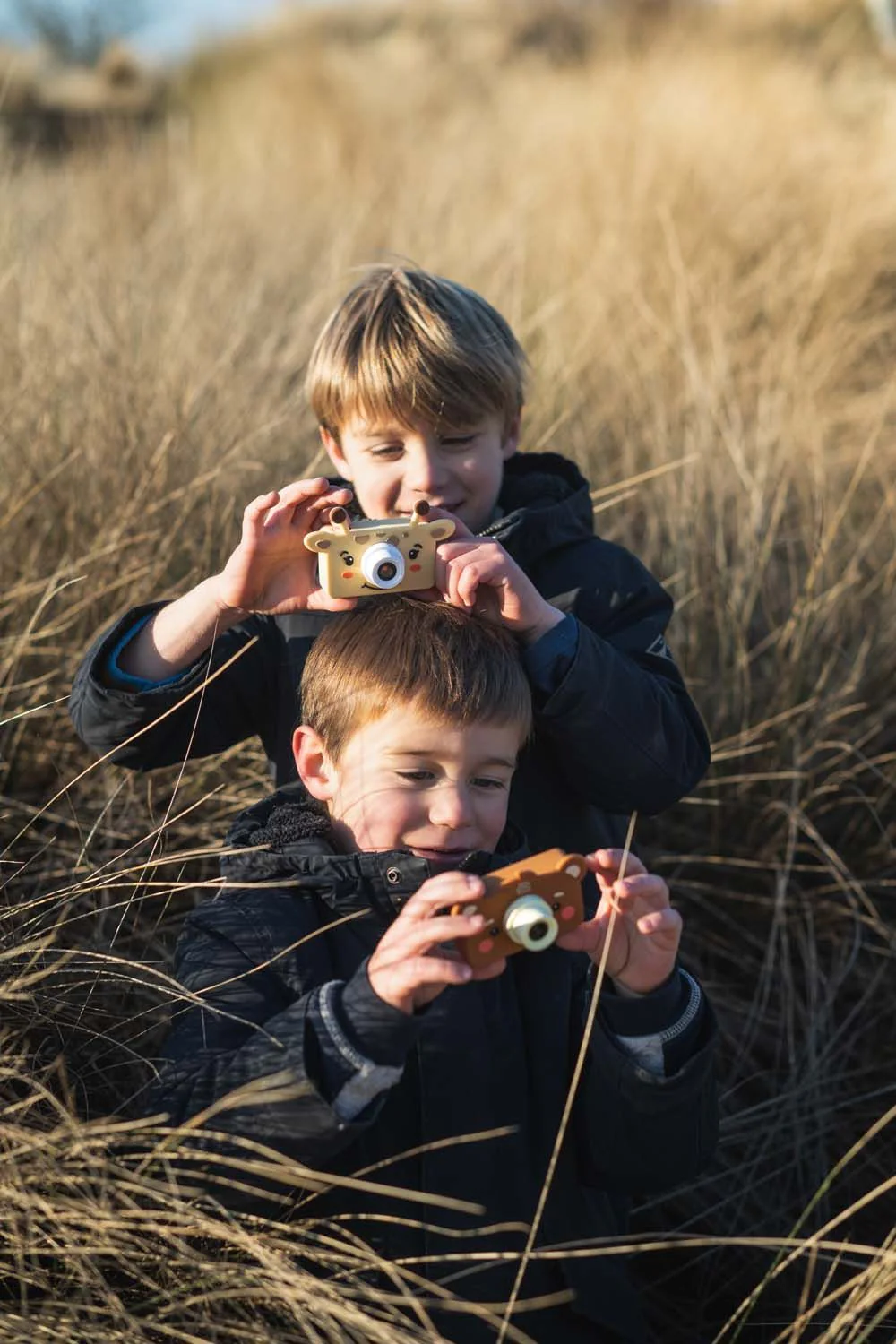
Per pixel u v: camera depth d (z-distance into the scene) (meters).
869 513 3.29
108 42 14.52
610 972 1.53
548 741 1.86
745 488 2.98
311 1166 1.48
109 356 3.04
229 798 2.23
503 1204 1.55
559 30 12.52
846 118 6.57
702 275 4.42
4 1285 1.50
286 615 1.97
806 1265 1.97
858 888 2.33
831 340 4.23
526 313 3.96
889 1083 2.27
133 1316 1.40
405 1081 1.56
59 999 1.71
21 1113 1.54
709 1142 1.64
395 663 1.58
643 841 2.54
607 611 1.94
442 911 1.38
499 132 6.61
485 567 1.65
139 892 2.11
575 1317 1.56
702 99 6.33
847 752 2.53
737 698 2.59
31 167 5.65
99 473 2.65
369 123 7.86
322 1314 1.40
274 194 5.79
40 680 2.20
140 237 4.88
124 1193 1.42
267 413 3.02
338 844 1.69
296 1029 1.42
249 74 10.45
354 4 14.67
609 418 3.40
